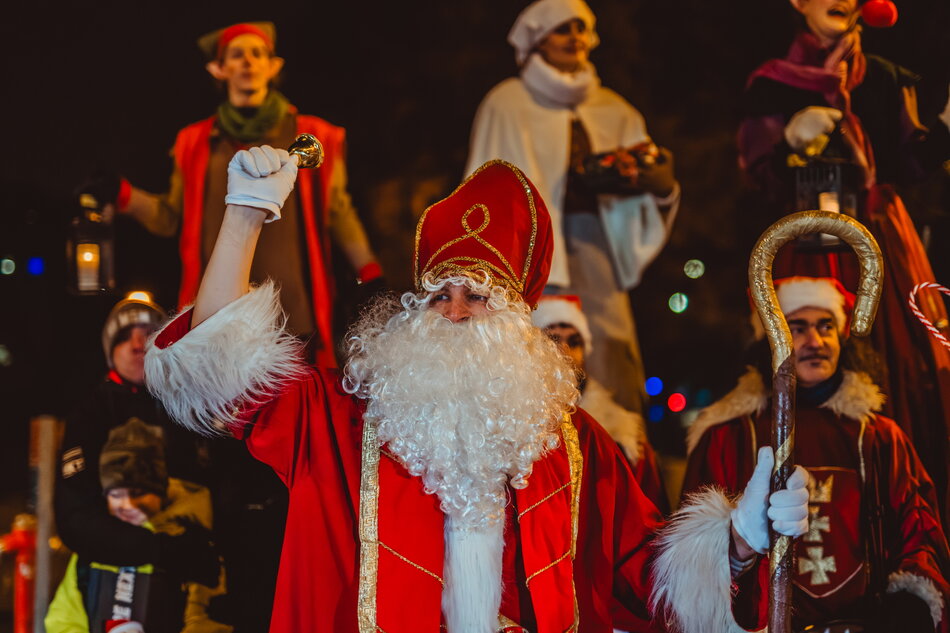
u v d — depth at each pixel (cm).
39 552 354
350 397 232
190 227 432
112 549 342
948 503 343
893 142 379
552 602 216
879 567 318
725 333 565
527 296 243
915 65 386
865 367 340
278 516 375
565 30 459
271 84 450
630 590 235
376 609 210
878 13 366
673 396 575
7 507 532
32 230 503
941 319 357
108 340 373
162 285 481
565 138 459
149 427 363
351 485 221
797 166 372
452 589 214
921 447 349
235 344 209
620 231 458
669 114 541
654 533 234
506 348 222
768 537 210
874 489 322
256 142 436
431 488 217
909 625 307
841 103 383
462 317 229
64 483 352
